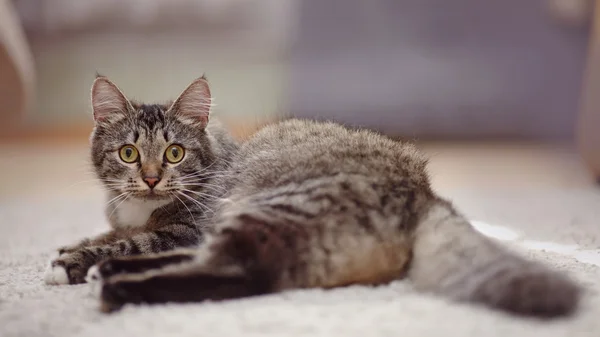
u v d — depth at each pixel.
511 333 0.67
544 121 1.98
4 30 1.28
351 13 1.94
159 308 0.72
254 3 2.15
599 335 0.67
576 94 1.94
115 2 2.14
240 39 2.18
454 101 1.96
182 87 2.19
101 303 0.73
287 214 0.74
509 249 0.75
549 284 0.68
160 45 2.19
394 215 0.76
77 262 0.84
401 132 1.97
